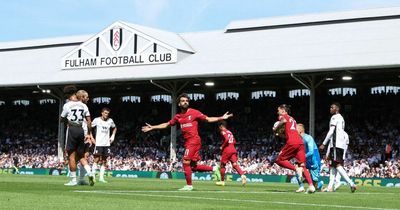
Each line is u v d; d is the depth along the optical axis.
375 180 29.92
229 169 36.66
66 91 15.18
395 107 41.62
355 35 35.72
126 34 41.03
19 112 55.06
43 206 8.64
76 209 8.27
